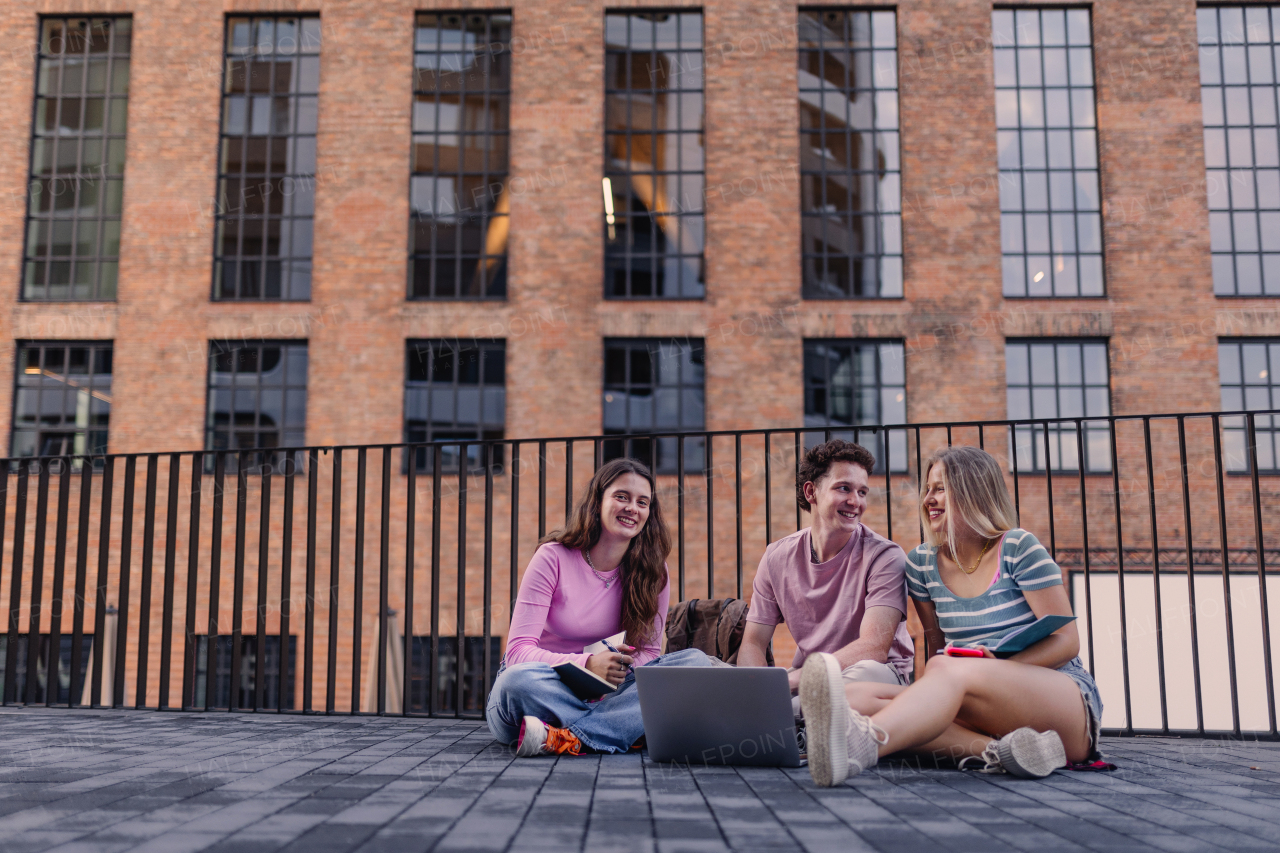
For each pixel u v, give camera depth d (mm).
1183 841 1525
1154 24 11562
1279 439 10844
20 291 11453
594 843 1471
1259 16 11750
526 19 11695
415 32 11820
